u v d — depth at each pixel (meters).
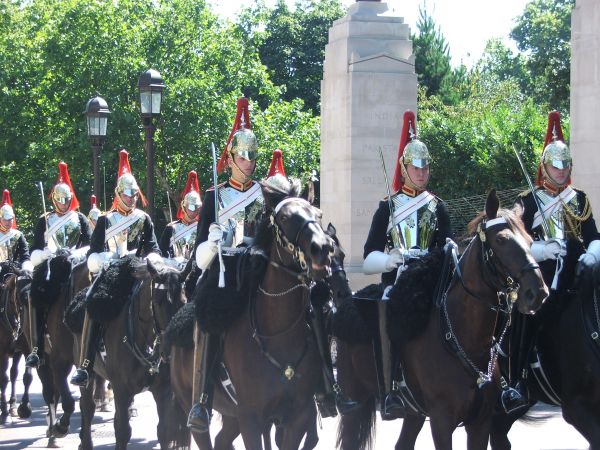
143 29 43.41
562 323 10.87
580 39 18.39
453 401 9.84
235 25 46.19
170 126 42.44
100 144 26.61
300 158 44.53
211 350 10.15
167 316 12.23
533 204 11.35
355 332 11.11
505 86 59.19
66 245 16.88
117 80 42.31
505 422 11.39
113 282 13.16
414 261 10.57
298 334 9.89
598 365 10.51
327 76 26.55
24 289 17.44
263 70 46.88
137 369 12.83
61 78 42.94
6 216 19.89
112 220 14.26
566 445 14.81
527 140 28.09
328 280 10.26
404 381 10.43
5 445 15.92
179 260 14.45
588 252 10.77
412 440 11.16
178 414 11.61
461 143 29.11
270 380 9.78
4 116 44.28
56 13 45.25
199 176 43.53
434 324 10.03
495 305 9.58
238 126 11.34
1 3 48.69
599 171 17.95
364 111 25.45
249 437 9.84
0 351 18.36
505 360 11.09
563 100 48.75
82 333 13.61
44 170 44.38
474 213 24.69
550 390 11.20
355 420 11.67
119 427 12.98
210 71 44.00
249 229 10.92
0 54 44.97
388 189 11.02
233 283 10.09
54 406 16.50
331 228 10.66
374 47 25.80
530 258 8.95
